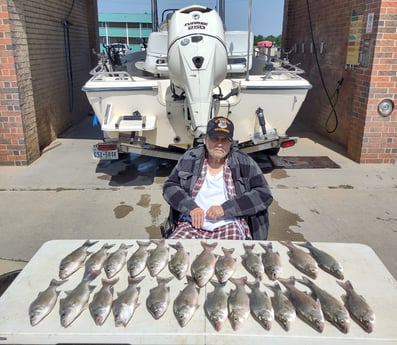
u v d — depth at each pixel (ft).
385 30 17.44
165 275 6.34
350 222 13.52
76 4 30.94
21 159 19.19
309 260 6.50
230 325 5.27
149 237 12.51
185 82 13.19
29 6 21.18
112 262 6.46
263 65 19.35
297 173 18.13
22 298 5.87
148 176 17.93
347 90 21.72
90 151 22.12
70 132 27.55
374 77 18.07
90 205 14.87
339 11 22.57
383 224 13.39
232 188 8.61
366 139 18.94
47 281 6.28
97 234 12.71
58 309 5.60
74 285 6.15
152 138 16.12
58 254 7.05
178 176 8.75
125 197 15.60
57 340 5.17
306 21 28.68
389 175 17.87
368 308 5.43
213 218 8.11
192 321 5.35
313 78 27.32
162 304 5.47
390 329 5.24
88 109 35.42
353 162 19.70
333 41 23.58
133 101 15.40
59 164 19.69
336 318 5.24
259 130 16.25
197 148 8.89
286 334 5.12
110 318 5.43
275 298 5.65
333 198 15.44
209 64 12.90
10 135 18.83
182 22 13.08
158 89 15.19
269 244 7.26
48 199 15.42
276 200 15.23
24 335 5.18
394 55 17.78
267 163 19.56
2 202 15.15
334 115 23.70
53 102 25.27
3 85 18.10
